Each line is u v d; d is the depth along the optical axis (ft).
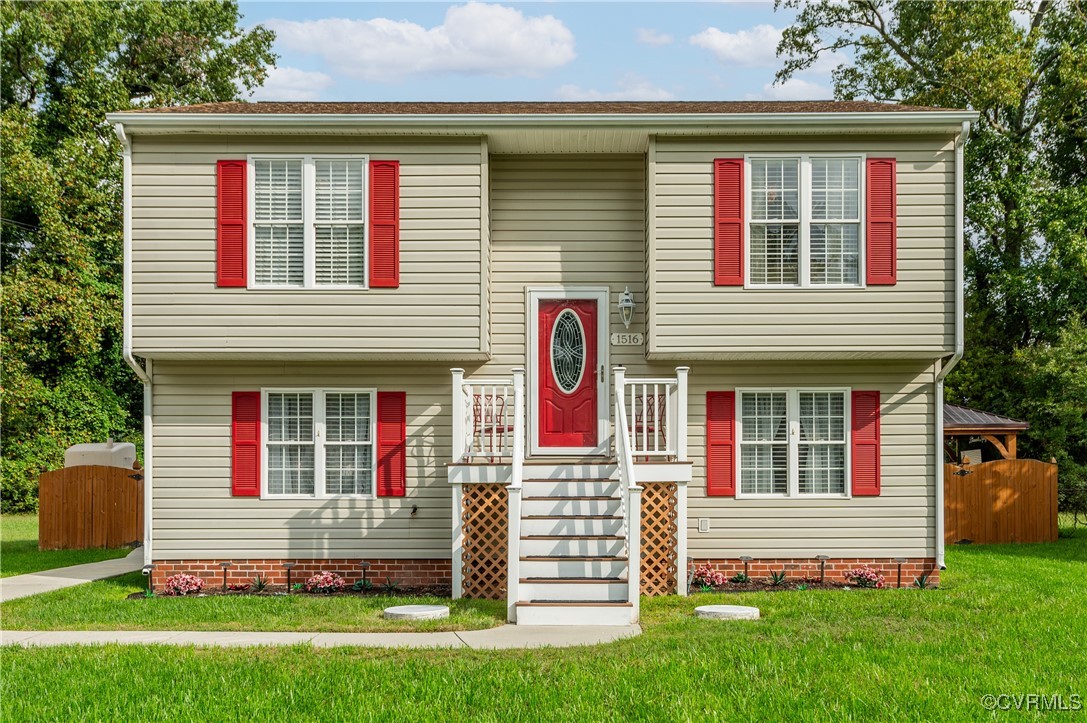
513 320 45.19
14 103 96.22
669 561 40.55
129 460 68.80
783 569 43.29
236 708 23.03
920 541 43.29
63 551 61.41
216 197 41.45
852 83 96.43
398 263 41.45
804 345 41.45
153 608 36.83
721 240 41.70
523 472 41.93
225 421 43.21
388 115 40.50
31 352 89.30
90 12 94.58
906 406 43.73
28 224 93.61
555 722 22.03
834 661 27.17
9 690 24.58
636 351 45.14
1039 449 87.81
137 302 41.11
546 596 34.88
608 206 45.65
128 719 22.36
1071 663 27.04
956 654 27.99
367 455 43.68
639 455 41.60
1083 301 83.92
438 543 43.19
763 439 44.01
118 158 94.48
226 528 42.88
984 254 92.99
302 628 32.60
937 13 84.12
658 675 25.59
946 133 41.75
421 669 26.30
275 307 41.22
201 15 103.55
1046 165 93.61
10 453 93.35
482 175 41.70
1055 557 54.19
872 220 41.68
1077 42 85.97
